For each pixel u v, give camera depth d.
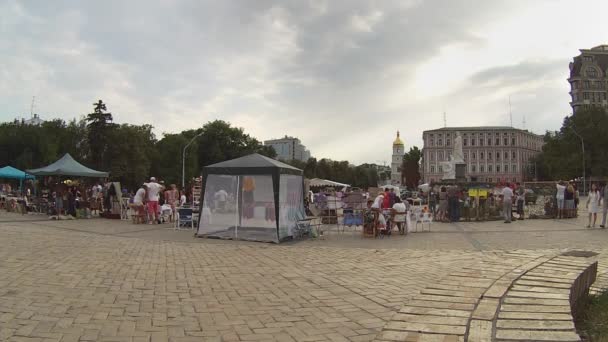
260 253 11.83
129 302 6.55
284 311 6.15
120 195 24.80
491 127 145.88
